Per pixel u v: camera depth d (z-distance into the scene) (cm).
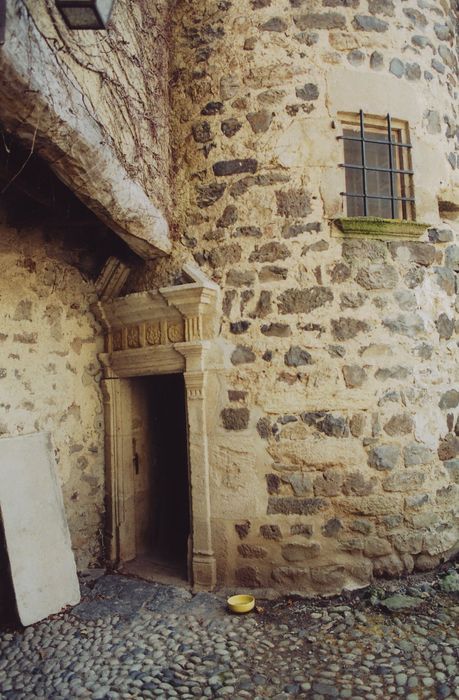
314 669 254
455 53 424
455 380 376
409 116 371
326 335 341
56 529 335
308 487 336
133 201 304
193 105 372
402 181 373
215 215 359
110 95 282
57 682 248
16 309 357
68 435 388
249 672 253
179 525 480
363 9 367
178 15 385
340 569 332
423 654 262
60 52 223
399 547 340
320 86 355
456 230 393
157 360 373
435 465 356
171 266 367
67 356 392
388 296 352
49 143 228
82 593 346
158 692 239
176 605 324
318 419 337
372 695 231
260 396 341
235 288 350
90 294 412
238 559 341
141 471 433
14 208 356
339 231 348
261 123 354
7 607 313
